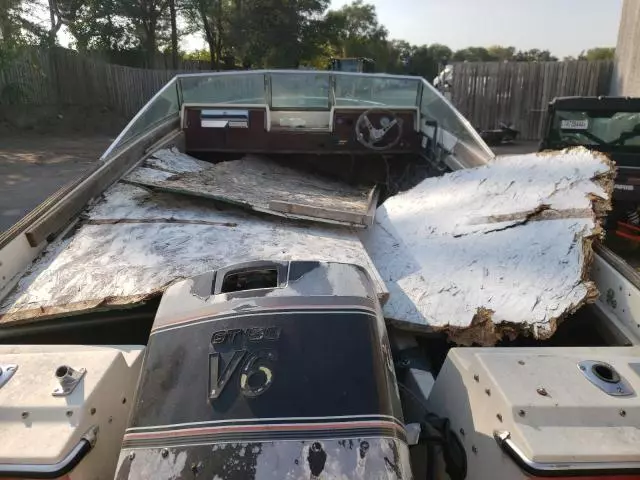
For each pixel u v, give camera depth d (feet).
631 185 18.56
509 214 9.40
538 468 4.31
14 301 7.41
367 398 4.48
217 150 16.17
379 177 17.31
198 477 4.00
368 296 5.46
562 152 10.75
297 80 15.88
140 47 70.79
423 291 8.29
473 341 7.50
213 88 15.97
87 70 55.52
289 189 13.47
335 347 4.83
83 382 5.06
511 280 8.02
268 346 4.81
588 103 19.92
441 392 6.18
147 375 4.83
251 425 4.26
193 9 75.41
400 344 7.91
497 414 4.89
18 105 49.52
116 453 5.26
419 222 10.37
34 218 8.75
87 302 7.21
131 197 10.94
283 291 5.39
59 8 64.80
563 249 8.28
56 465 4.36
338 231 10.09
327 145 16.17
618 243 19.88
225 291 5.89
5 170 31.37
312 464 4.04
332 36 85.66
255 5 78.48
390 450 4.16
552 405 4.73
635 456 4.39
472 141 13.50
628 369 5.31
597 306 7.95
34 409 4.76
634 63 42.45
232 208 10.71
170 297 5.77
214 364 4.71
